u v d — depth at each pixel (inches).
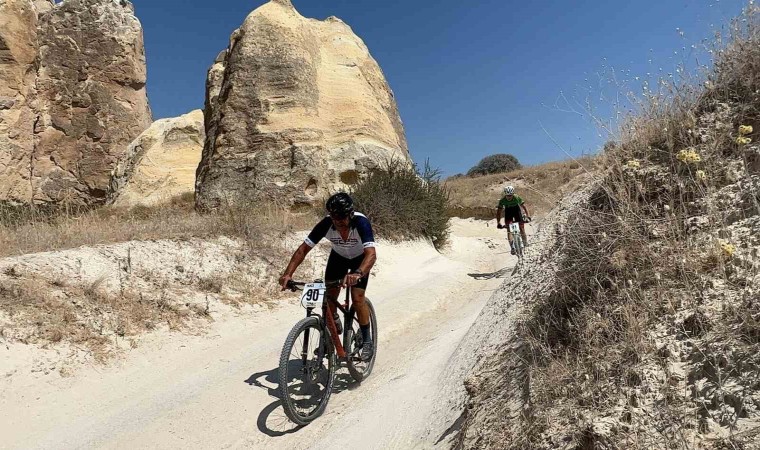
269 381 221.3
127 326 258.4
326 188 692.7
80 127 1379.2
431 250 600.7
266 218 493.7
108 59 1421.0
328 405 197.5
